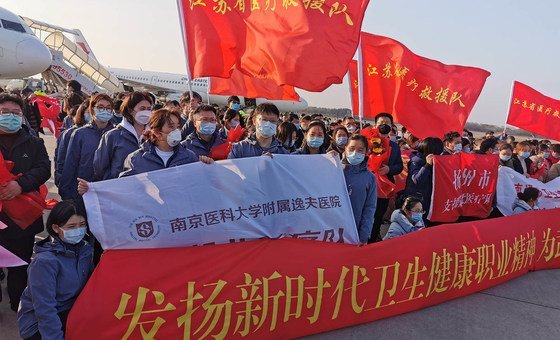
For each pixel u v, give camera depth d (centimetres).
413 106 503
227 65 358
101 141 321
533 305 383
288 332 291
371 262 320
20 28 1558
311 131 367
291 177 303
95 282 238
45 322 221
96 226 246
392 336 312
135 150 316
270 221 293
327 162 319
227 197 279
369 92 517
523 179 521
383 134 487
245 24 351
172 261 256
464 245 378
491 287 416
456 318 348
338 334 310
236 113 565
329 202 313
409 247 343
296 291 287
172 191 265
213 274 263
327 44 336
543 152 755
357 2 339
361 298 317
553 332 337
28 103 708
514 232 426
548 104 704
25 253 305
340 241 317
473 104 503
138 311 240
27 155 305
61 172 393
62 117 970
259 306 275
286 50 334
